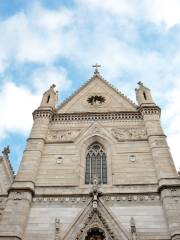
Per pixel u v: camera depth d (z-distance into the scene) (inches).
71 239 886.4
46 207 987.3
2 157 1264.8
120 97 1567.4
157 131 1254.9
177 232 844.6
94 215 940.6
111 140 1261.1
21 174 1083.3
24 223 920.3
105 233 892.6
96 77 1747.0
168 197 955.3
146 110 1389.0
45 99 1549.0
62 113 1429.6
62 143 1262.3
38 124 1343.5
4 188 1146.7
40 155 1189.7
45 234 905.5
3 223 901.8
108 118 1395.2
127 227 911.0
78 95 1604.3
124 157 1175.6
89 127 1339.8
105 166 1181.7
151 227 903.1
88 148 1267.2
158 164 1091.9
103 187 1045.8
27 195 994.1
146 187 1027.9
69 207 983.0
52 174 1118.4
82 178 1111.6
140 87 1627.7
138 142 1241.4
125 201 987.3
